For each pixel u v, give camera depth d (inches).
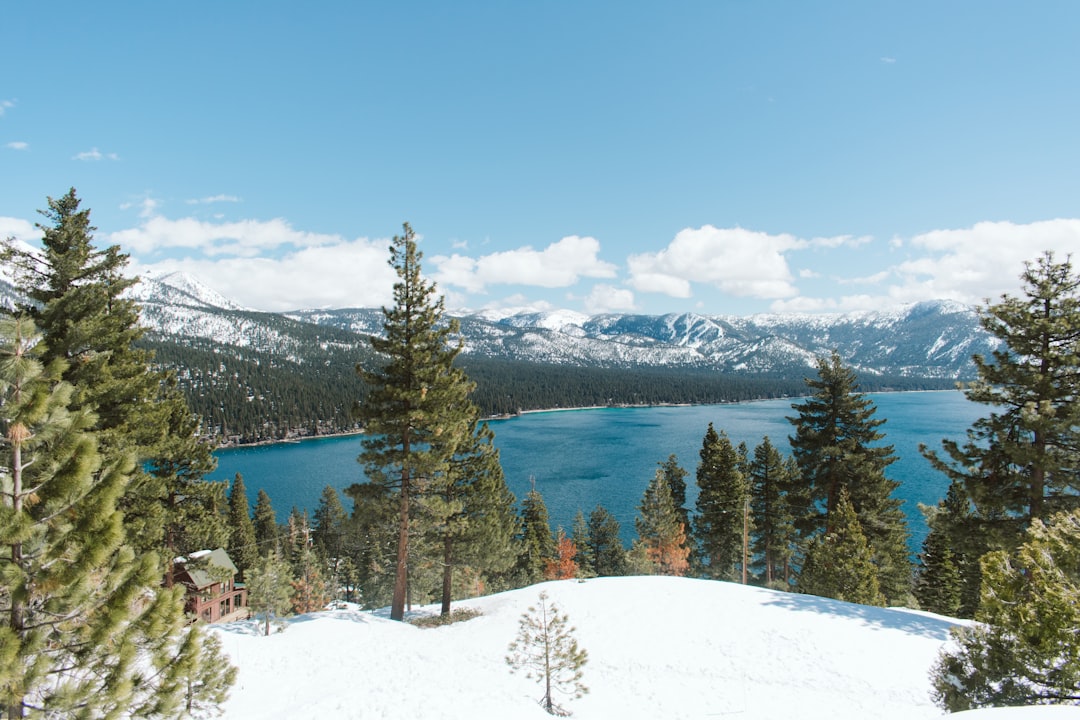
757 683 679.1
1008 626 427.5
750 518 1601.9
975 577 1525.6
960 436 5541.3
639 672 733.3
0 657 248.8
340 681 670.5
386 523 975.0
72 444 284.8
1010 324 771.4
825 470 1273.4
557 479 4136.3
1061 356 717.9
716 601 957.2
